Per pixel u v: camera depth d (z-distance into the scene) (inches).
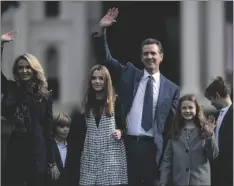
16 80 546.0
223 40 1034.1
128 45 1021.8
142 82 561.6
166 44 1067.3
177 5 1058.1
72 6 1071.6
